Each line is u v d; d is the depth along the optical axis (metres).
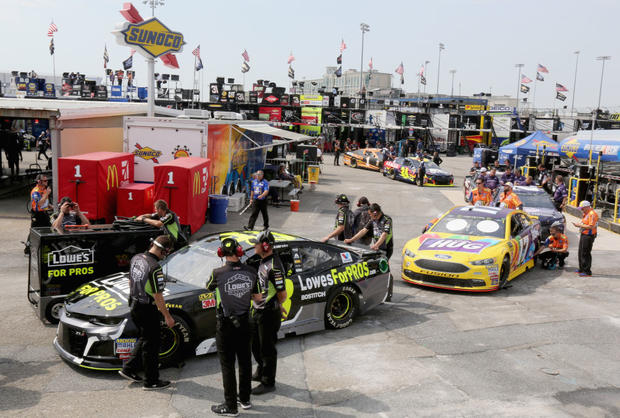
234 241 5.18
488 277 9.90
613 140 22.33
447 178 31.05
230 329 5.11
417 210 21.62
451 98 90.88
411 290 10.27
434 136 60.38
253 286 5.21
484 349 7.08
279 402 5.46
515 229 11.46
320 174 34.50
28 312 8.13
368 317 8.44
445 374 6.23
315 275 7.47
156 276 5.47
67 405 5.26
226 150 18.12
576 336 7.68
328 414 5.21
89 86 51.59
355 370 6.31
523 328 7.99
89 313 6.05
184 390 5.68
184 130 15.73
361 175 35.22
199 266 6.91
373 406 5.39
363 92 66.25
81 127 17.33
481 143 63.06
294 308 7.23
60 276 7.54
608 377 6.26
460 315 8.61
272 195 20.81
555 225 12.32
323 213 19.69
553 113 63.84
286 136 21.27
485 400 5.58
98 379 5.89
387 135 58.62
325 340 7.34
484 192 18.55
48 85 50.69
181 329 6.23
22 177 24.50
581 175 22.25
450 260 9.97
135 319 5.60
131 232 7.92
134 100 52.97
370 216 9.58
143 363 5.62
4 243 13.11
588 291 10.45
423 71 72.19
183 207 13.27
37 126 44.03
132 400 5.41
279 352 6.87
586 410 5.41
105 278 7.11
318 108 54.06
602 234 17.61
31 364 6.24
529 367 6.50
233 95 52.56
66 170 12.98
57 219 9.02
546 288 10.67
